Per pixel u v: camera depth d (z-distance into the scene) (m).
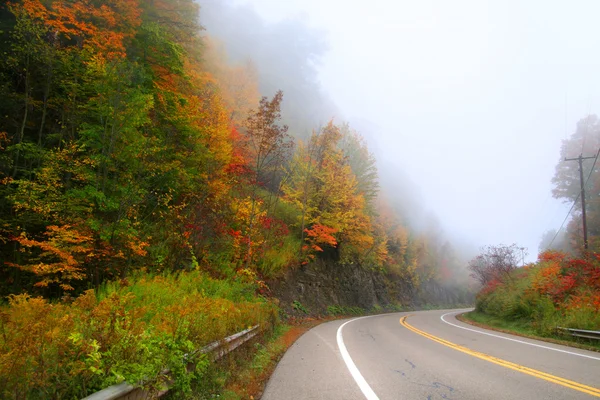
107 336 3.66
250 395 5.22
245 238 17.19
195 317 6.00
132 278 10.21
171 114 15.96
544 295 18.25
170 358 4.11
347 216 25.73
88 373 3.04
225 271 15.16
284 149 19.95
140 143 12.18
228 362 6.35
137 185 11.55
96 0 14.85
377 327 16.56
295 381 5.92
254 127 17.92
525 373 6.48
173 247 13.22
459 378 6.08
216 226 15.10
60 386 2.80
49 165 10.79
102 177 12.04
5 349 3.00
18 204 9.56
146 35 16.28
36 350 2.85
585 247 19.77
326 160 26.12
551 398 4.90
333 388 5.45
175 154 14.90
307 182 24.77
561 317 14.73
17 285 9.92
